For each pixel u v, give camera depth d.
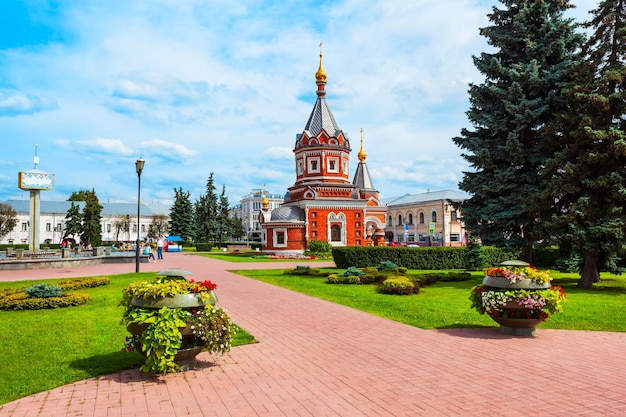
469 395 6.91
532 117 21.78
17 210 104.88
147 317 7.59
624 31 19.02
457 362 8.75
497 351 9.60
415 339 10.74
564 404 6.54
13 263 30.83
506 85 23.62
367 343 10.35
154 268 33.19
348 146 56.97
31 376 7.79
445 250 32.75
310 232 52.75
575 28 22.92
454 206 25.38
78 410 6.36
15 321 12.49
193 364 8.34
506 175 22.39
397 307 15.15
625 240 18.80
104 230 117.88
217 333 8.07
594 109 19.69
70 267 33.75
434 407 6.41
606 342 10.44
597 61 19.75
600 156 18.83
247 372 8.12
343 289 20.09
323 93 57.22
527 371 8.16
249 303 16.36
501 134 23.73
